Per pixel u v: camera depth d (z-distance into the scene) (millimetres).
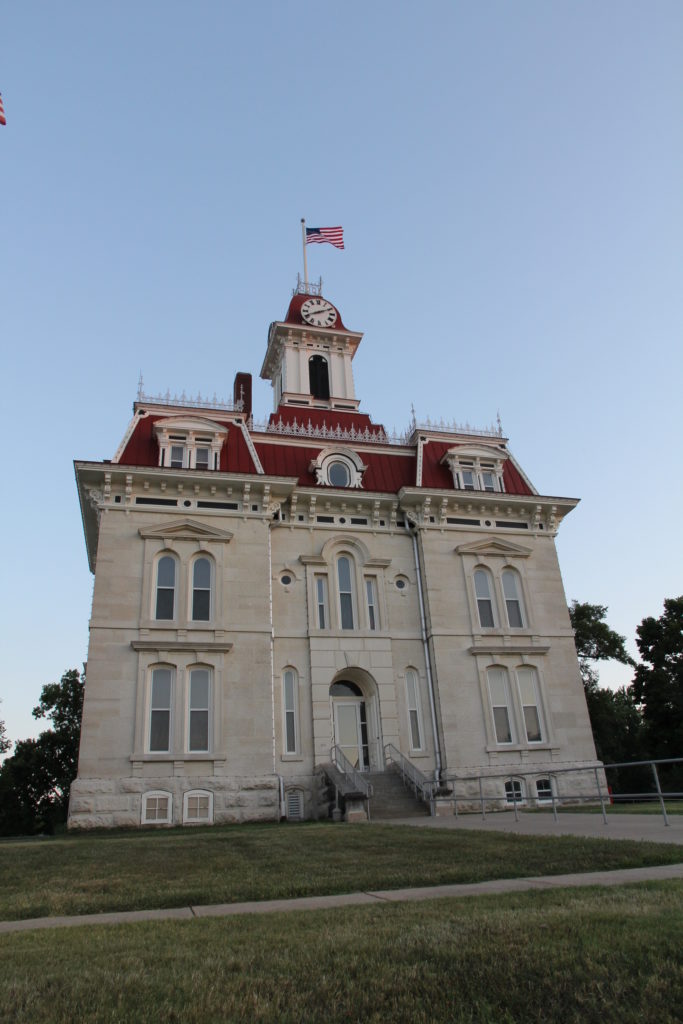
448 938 6113
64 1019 4652
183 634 30266
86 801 27000
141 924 7570
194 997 4988
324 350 46094
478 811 30719
